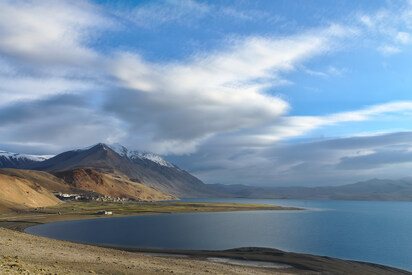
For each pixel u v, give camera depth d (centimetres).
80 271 2766
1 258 2606
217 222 16125
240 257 6519
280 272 5188
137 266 3750
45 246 4356
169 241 9288
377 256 7962
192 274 3644
